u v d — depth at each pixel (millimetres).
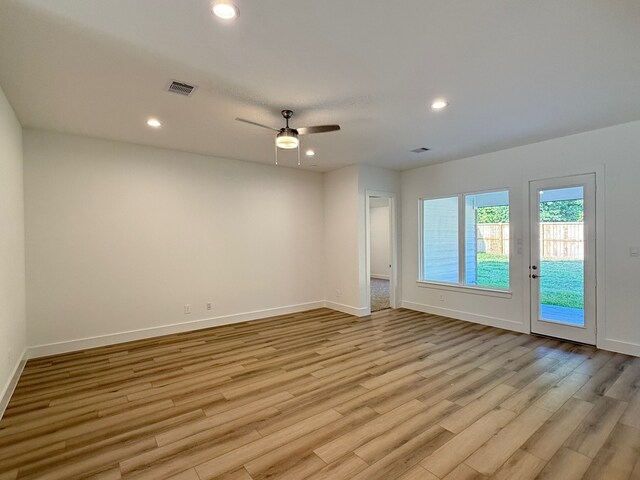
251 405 2734
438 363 3600
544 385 3047
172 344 4309
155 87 2820
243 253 5492
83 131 3953
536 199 4555
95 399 2852
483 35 2133
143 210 4570
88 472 1967
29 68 2482
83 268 4137
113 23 1974
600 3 1830
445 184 5652
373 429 2377
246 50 2285
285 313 5961
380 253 10938
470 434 2309
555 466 1985
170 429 2402
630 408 2627
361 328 5004
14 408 2705
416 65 2500
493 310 5059
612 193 3896
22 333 3580
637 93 2975
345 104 3195
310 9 1866
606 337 3965
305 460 2055
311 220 6316
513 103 3189
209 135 4117
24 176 3777
